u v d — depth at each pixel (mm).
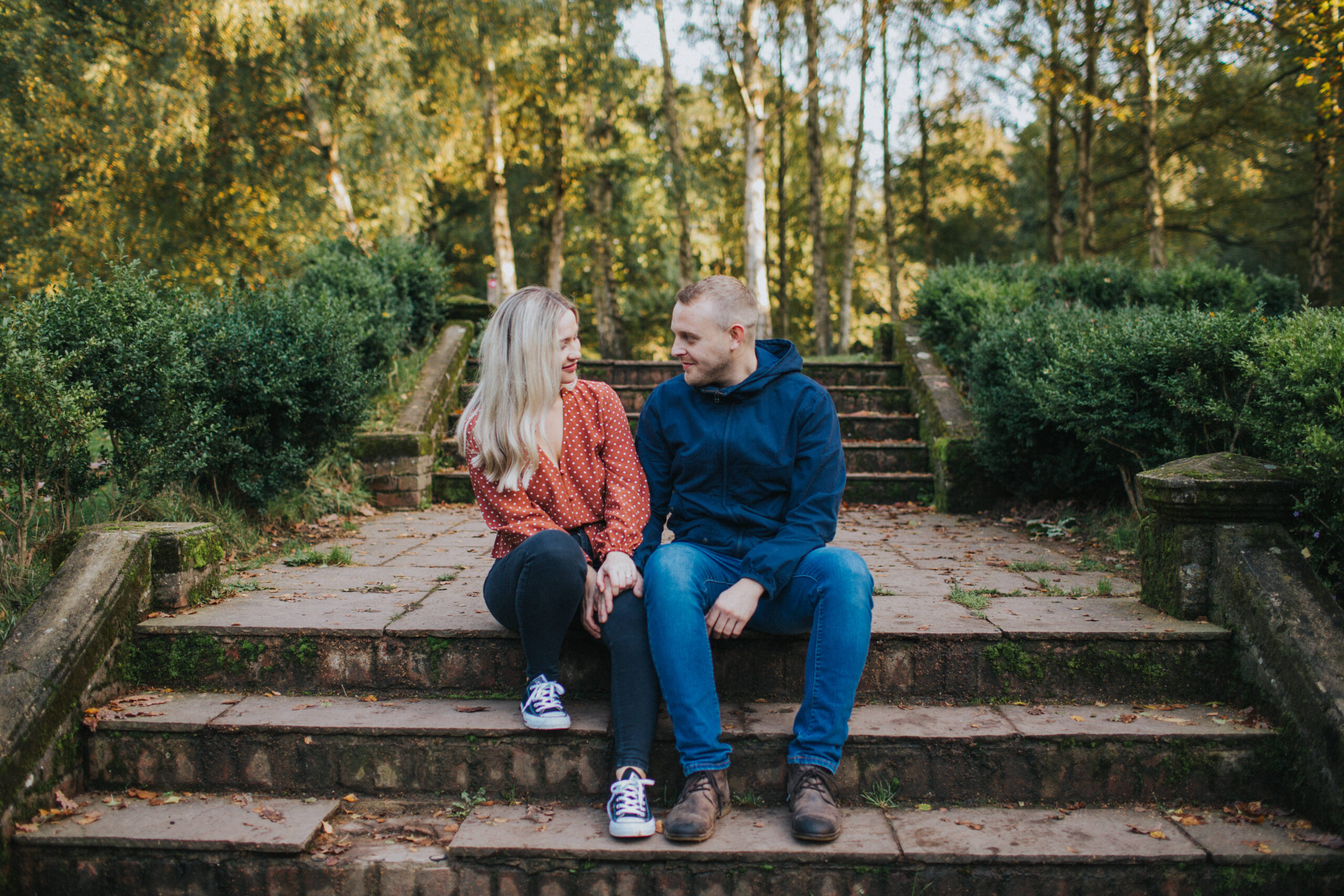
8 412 2893
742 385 2404
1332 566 2707
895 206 23641
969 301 7094
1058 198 16719
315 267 7047
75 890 2080
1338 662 2213
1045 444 4910
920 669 2543
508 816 2205
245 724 2328
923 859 2010
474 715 2391
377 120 12781
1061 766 2287
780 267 21844
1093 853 2010
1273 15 9547
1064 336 4941
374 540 4496
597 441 2502
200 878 2062
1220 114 15695
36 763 2186
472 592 3162
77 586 2516
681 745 2166
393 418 6082
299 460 4418
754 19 13031
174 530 2846
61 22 11297
